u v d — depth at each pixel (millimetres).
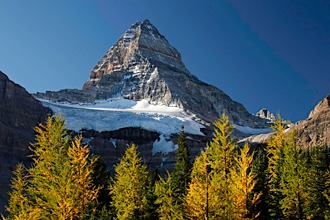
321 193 32188
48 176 30406
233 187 29734
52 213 28375
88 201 31375
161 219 32250
